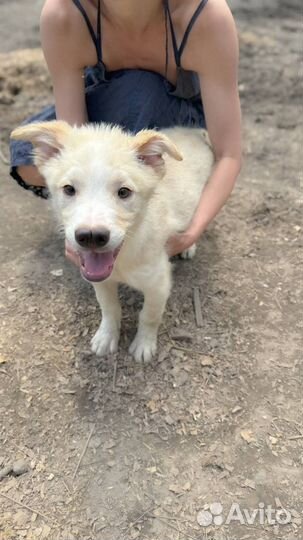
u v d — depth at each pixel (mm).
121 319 526
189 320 519
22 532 365
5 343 496
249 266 577
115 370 474
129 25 475
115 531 364
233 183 509
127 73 537
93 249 353
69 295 546
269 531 361
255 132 812
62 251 603
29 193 694
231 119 496
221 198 500
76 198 367
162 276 447
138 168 380
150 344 485
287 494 381
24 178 583
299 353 484
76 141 382
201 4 451
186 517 370
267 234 617
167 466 401
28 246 611
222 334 503
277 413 434
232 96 492
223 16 456
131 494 384
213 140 513
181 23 465
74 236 351
